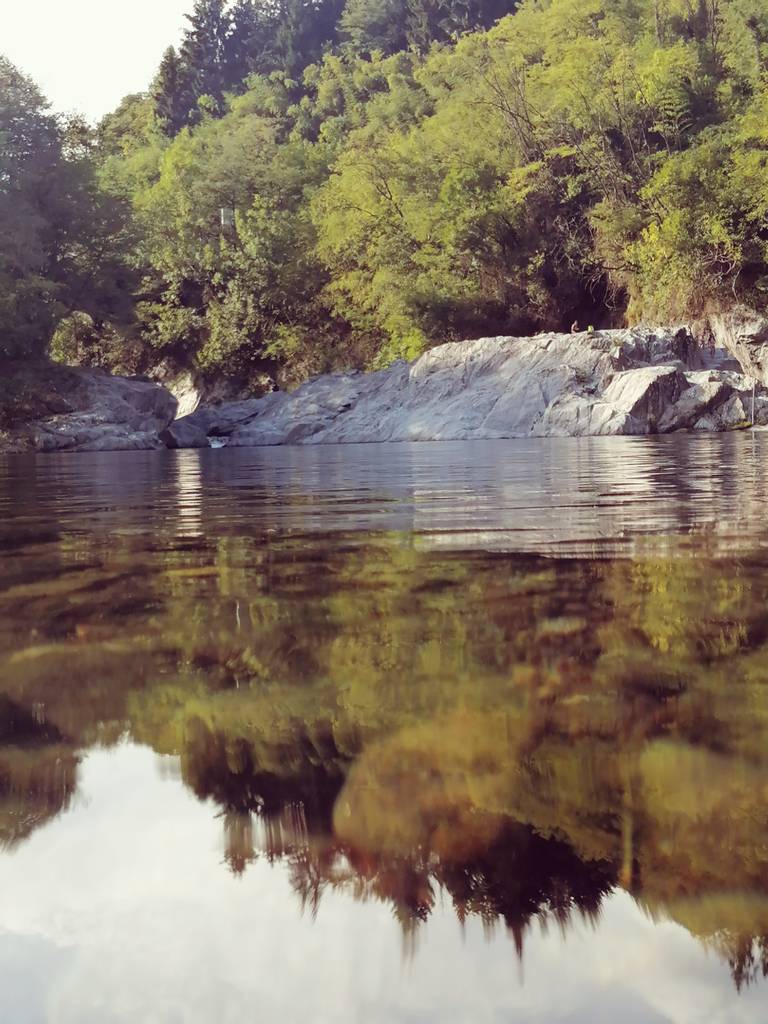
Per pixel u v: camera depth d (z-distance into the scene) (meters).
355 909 0.49
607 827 0.58
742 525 2.84
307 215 39.47
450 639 1.26
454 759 0.75
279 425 26.09
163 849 0.57
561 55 36.28
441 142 35.25
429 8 73.44
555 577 1.85
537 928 0.46
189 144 47.72
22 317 29.28
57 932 0.47
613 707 0.89
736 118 28.38
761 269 26.67
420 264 34.19
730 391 20.34
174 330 40.53
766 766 0.70
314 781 0.68
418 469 8.09
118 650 1.24
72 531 3.32
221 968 0.43
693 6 35.66
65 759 0.75
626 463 7.71
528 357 22.84
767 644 1.18
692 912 0.47
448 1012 0.39
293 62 81.44
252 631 1.36
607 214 30.00
